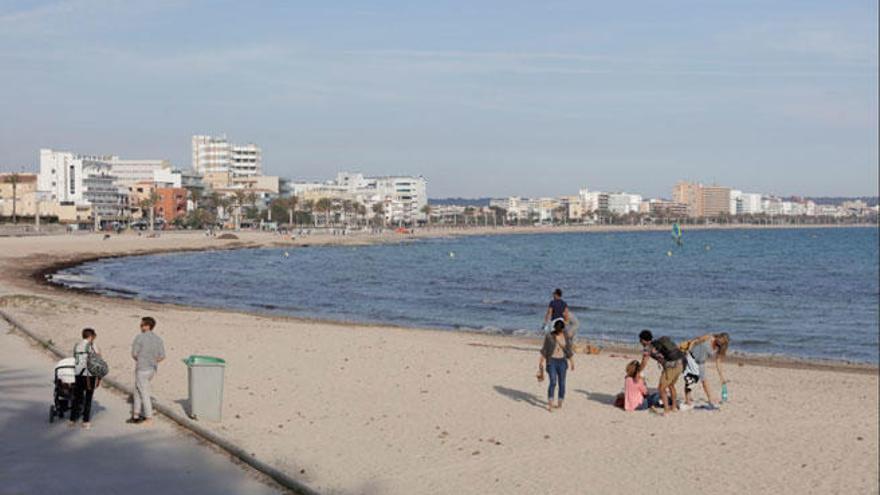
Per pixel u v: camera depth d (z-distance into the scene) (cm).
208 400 1669
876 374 2895
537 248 17625
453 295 6544
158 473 1285
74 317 3550
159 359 1625
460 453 1546
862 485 1438
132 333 3084
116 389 1950
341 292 6756
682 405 1970
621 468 1493
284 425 1692
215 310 4938
